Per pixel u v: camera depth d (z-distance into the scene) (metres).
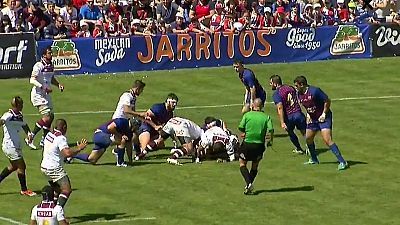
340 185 87.56
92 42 141.75
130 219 77.25
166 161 96.38
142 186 87.25
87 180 89.25
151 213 79.00
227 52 148.38
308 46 152.88
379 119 115.25
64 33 145.75
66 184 76.94
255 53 150.12
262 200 82.81
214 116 117.31
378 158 97.38
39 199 83.31
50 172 76.38
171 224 75.94
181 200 82.75
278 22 155.88
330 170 92.75
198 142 96.50
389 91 133.12
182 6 156.75
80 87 133.75
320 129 93.38
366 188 86.62
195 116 117.19
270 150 101.06
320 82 139.38
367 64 151.38
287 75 143.62
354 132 108.56
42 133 108.69
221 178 89.69
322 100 92.88
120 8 152.00
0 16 142.88
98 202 82.19
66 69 140.50
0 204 81.62
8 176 90.62
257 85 104.62
